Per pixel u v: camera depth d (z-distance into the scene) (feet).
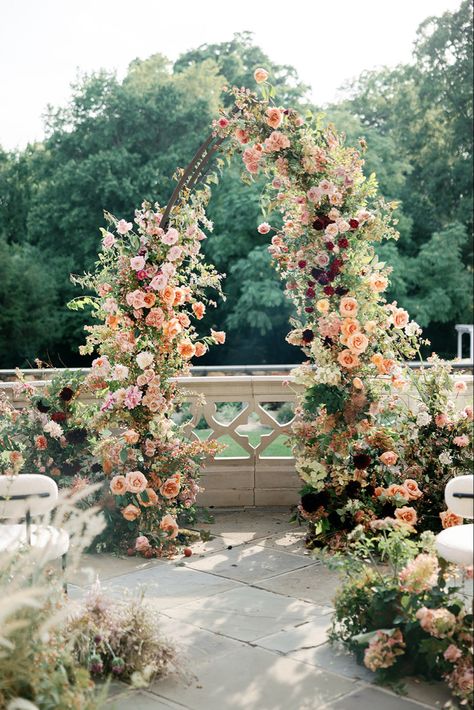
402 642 10.84
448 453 17.21
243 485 20.17
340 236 16.83
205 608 13.64
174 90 70.08
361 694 10.55
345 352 16.63
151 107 68.54
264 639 12.31
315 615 13.26
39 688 9.01
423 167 80.59
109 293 17.76
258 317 62.80
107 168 66.18
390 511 16.87
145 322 17.67
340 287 16.88
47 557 10.40
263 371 29.37
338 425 17.04
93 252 68.23
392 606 11.34
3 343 67.77
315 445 17.28
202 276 18.25
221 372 29.25
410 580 11.30
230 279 67.10
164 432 17.69
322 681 10.92
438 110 81.00
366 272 17.37
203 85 72.84
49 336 68.49
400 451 17.57
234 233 65.36
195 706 10.26
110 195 67.10
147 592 14.46
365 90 87.76
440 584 11.55
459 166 77.10
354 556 12.44
